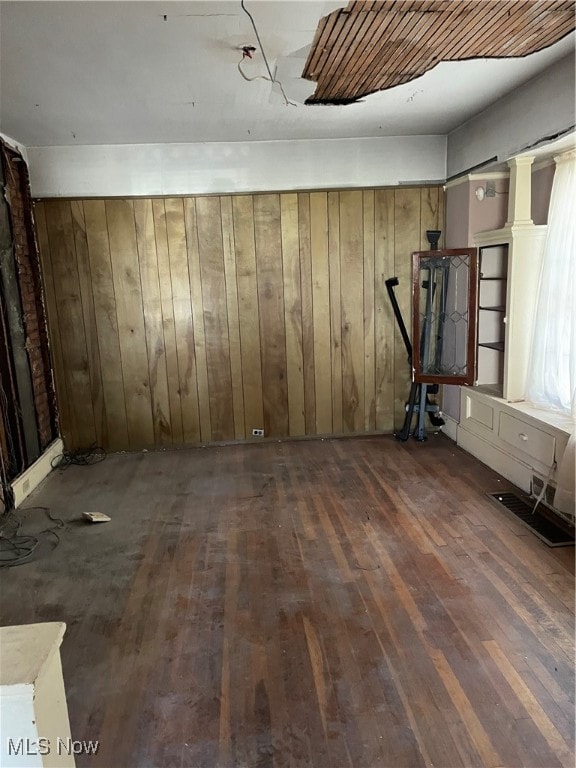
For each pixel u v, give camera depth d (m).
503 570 2.59
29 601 2.48
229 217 4.40
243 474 4.01
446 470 3.91
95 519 3.28
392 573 2.60
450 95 3.30
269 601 2.42
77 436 4.62
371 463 4.12
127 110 3.35
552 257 3.34
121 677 1.99
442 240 4.56
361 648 2.10
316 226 4.46
